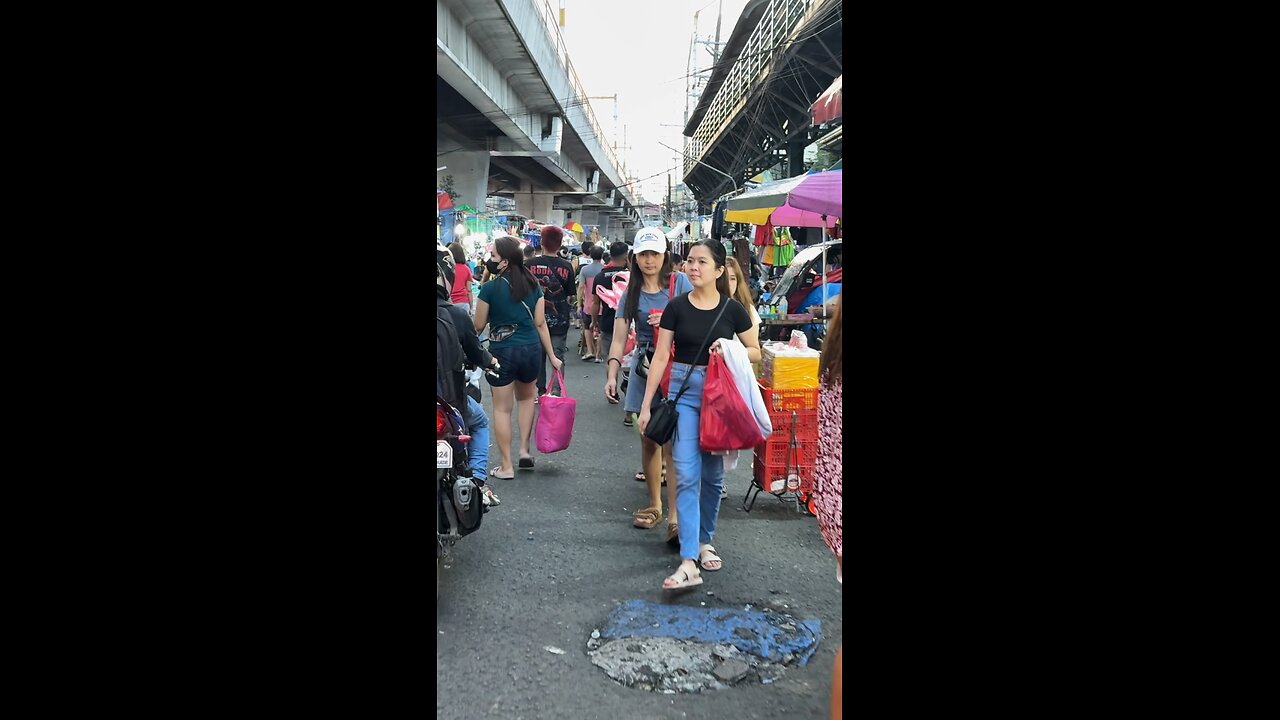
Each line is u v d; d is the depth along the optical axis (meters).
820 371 1.78
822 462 1.79
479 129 24.36
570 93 25.97
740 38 21.98
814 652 2.57
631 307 4.01
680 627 2.71
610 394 3.95
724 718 2.19
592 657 2.50
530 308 4.59
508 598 2.95
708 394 2.91
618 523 3.87
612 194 53.12
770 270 11.61
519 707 2.21
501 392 4.62
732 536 3.68
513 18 16.19
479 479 3.41
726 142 28.27
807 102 18.00
